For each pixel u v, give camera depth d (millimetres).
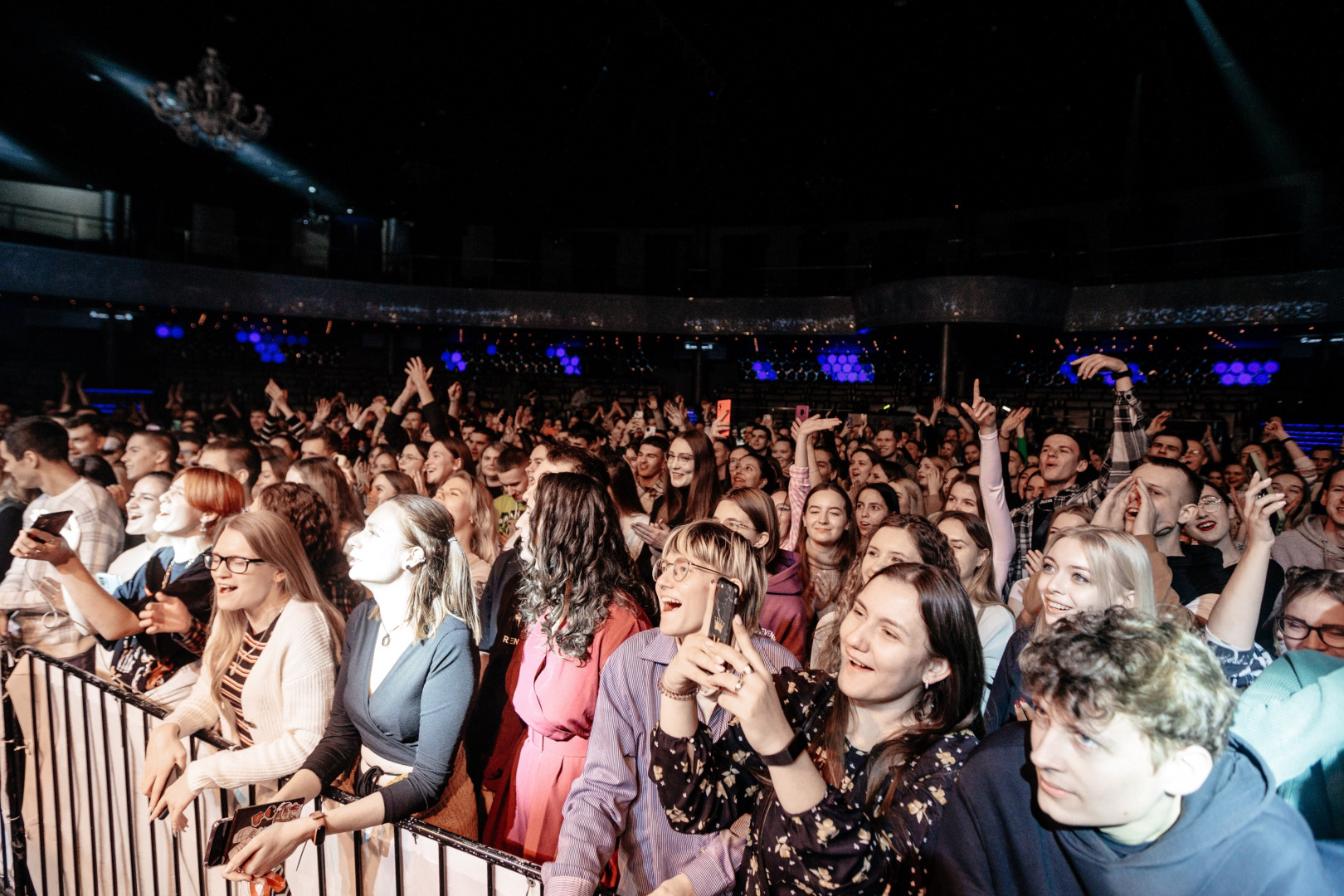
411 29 13227
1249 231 17188
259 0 12422
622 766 1845
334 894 1907
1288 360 17234
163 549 3068
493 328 21156
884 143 16531
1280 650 1882
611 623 2199
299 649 2160
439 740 1896
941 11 11648
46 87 15391
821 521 3396
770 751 1252
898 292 18000
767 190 19906
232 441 4375
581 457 2945
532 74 14641
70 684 2471
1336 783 1494
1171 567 3230
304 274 19812
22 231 16531
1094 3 11156
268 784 2123
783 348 22609
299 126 17031
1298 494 4629
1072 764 1033
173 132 17250
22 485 3607
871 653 1393
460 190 20625
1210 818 1040
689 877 1631
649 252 23516
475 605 2146
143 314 19219
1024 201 19312
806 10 12062
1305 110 13625
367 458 6391
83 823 2504
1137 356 19125
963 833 1247
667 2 12109
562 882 1577
